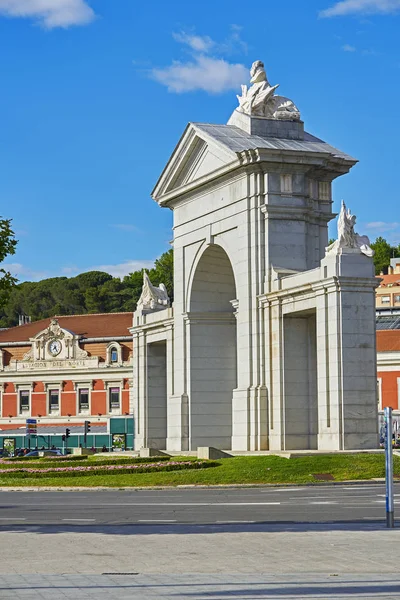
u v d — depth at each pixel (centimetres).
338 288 4941
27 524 2697
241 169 5750
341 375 4912
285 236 5703
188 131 6156
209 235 6188
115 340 11106
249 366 5662
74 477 4781
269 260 5662
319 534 2236
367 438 4938
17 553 1984
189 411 6366
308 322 5528
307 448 5450
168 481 4362
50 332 11475
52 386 11362
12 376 11562
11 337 11950
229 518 2783
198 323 6444
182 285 6531
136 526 2566
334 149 5897
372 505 3112
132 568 1750
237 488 4175
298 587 1511
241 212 5806
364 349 4966
